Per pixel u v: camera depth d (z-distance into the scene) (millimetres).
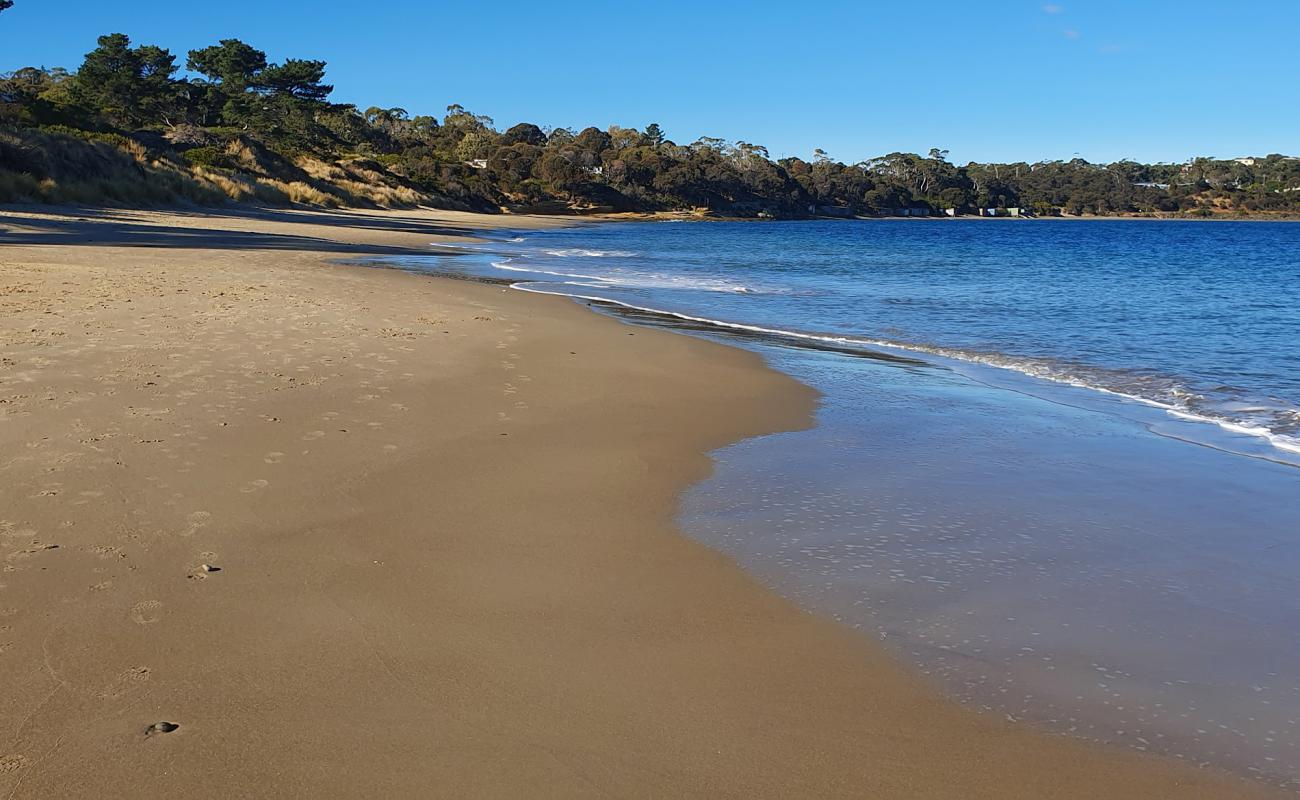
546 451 6426
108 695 3129
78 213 30750
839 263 32812
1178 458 6742
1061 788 2844
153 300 11969
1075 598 4262
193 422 6449
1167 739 3129
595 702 3238
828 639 3803
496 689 3295
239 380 7770
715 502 5543
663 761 2898
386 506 5156
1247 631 3953
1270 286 24094
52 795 2617
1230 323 15109
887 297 19281
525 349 10266
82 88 84188
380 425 6758
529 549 4672
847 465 6410
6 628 3551
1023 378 10047
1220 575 4562
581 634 3768
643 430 7164
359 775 2766
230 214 41219
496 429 6910
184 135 62312
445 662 3477
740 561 4629
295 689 3230
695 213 134000
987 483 6055
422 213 72312
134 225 29391
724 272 26312
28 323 9648
